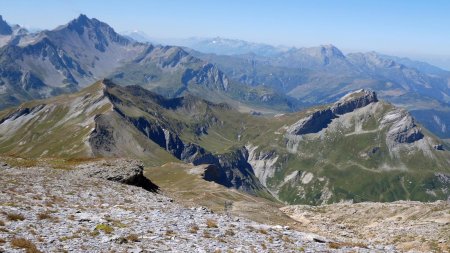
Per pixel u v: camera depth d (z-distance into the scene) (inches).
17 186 2010.3
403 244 2172.7
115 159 3289.9
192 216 1792.6
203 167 6707.7
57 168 2925.7
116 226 1398.9
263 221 2955.2
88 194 2091.5
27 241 1079.0
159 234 1346.0
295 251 1323.8
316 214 3666.3
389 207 3395.7
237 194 4660.4
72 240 1165.1
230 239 1397.6
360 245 1595.7
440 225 2568.9
